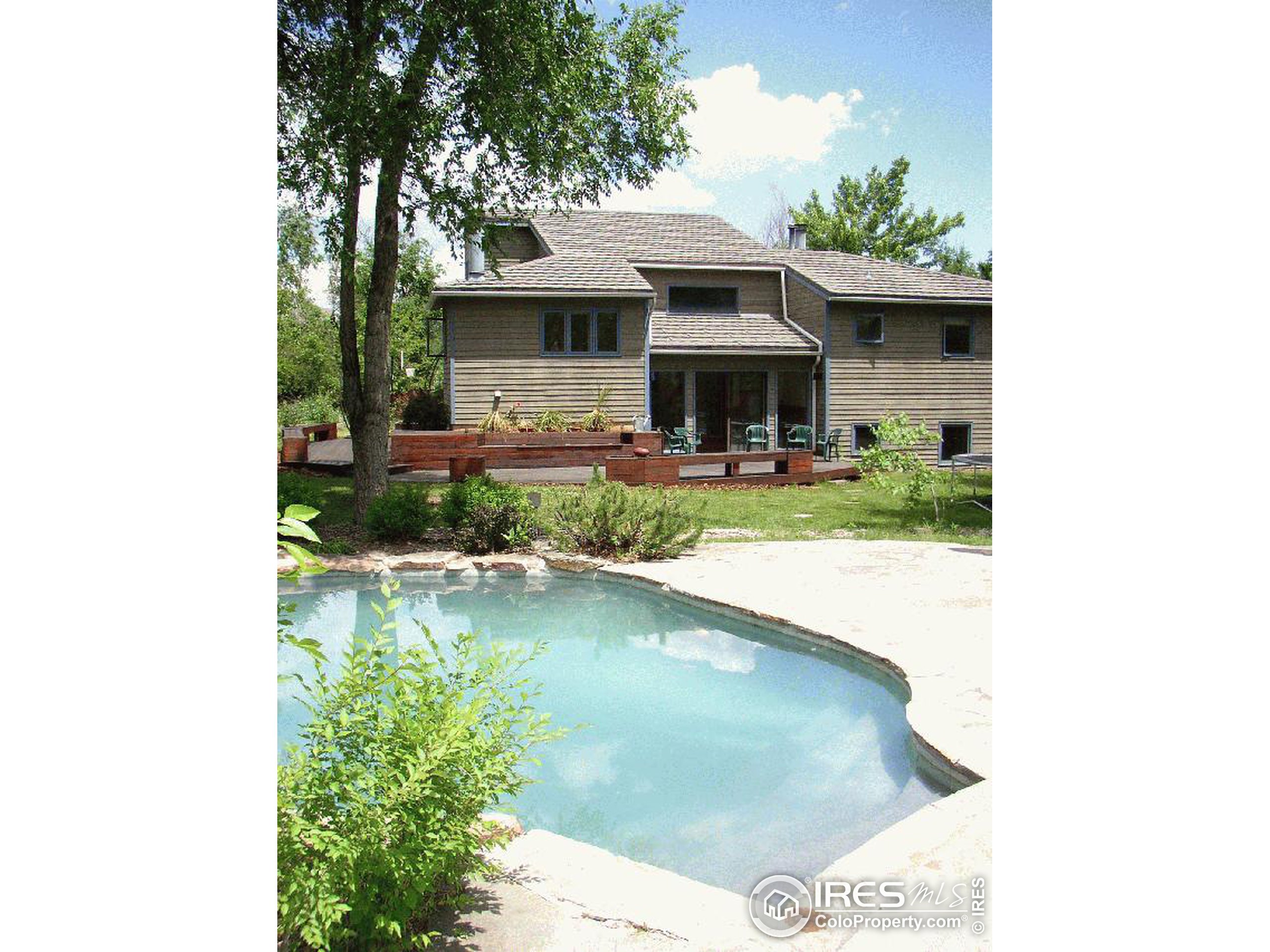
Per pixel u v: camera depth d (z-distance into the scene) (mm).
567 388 17719
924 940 2252
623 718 4555
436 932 2221
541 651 2668
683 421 19750
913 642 5188
